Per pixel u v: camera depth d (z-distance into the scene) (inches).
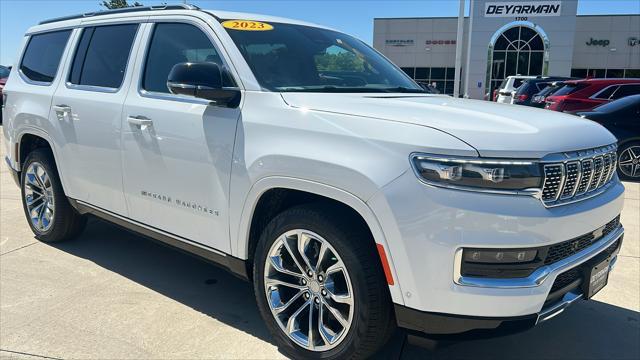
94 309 136.0
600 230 107.1
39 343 118.3
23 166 187.5
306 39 140.8
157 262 171.2
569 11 1225.4
